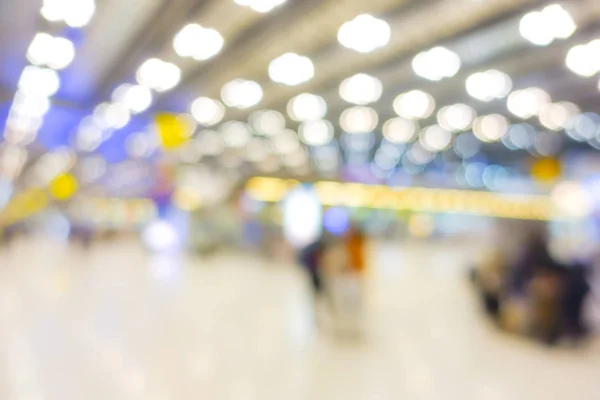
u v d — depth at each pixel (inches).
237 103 527.5
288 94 518.3
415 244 1168.2
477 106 576.4
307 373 205.3
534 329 260.8
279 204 775.7
